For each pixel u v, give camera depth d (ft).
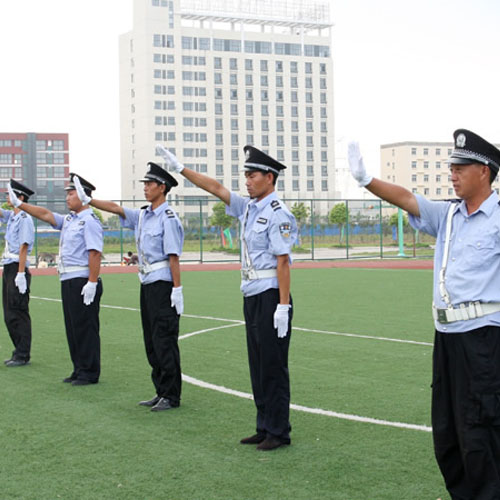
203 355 33.60
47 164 414.21
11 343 38.34
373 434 20.90
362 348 35.17
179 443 20.34
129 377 29.27
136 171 338.75
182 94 332.39
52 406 24.62
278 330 19.67
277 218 19.80
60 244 28.45
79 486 17.15
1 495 16.66
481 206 14.58
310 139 352.49
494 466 14.43
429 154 393.70
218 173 339.16
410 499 16.12
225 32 339.57
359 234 146.10
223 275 90.68
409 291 65.57
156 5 326.85
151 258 24.18
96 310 28.07
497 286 14.47
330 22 352.28
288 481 17.26
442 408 15.19
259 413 20.35
